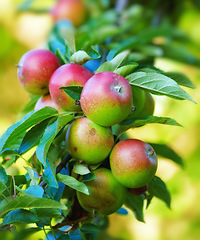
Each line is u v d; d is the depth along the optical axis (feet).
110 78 2.48
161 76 2.52
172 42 3.49
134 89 2.67
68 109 2.63
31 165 2.59
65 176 2.44
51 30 3.13
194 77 3.66
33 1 3.96
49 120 2.59
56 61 2.72
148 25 3.66
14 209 2.34
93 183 2.60
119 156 2.55
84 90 2.50
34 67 2.68
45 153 2.39
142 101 2.71
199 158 4.39
